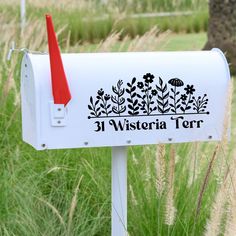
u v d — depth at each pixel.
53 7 8.73
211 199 2.25
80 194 2.59
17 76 3.50
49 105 1.93
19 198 2.46
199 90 2.02
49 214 2.36
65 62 1.95
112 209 2.12
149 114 1.99
